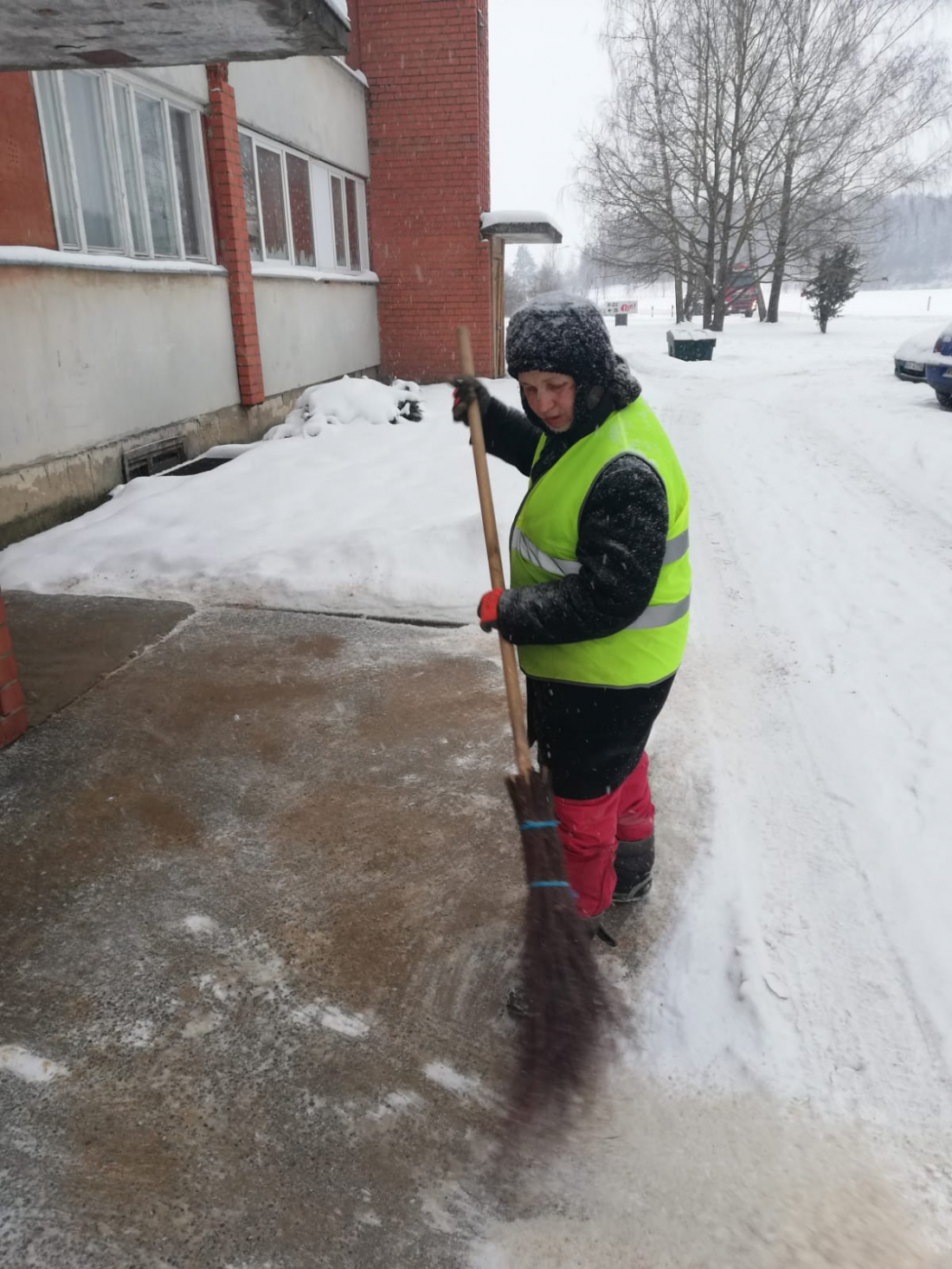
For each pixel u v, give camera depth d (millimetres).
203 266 8188
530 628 1921
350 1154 1904
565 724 2102
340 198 12469
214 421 8625
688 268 30359
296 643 4496
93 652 4422
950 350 10992
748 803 3096
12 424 5852
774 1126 1953
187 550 5574
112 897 2693
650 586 1849
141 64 3525
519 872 2789
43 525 6207
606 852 2264
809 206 27766
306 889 2725
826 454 8633
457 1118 1982
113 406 6949
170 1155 1902
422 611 4840
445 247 13609
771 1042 2141
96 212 6883
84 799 3197
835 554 5699
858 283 27766
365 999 2309
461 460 7621
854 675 4016
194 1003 2295
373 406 9438
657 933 2508
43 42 3225
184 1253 1712
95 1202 1804
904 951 2426
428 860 2850
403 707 3836
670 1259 1691
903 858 2793
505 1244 1724
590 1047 1956
